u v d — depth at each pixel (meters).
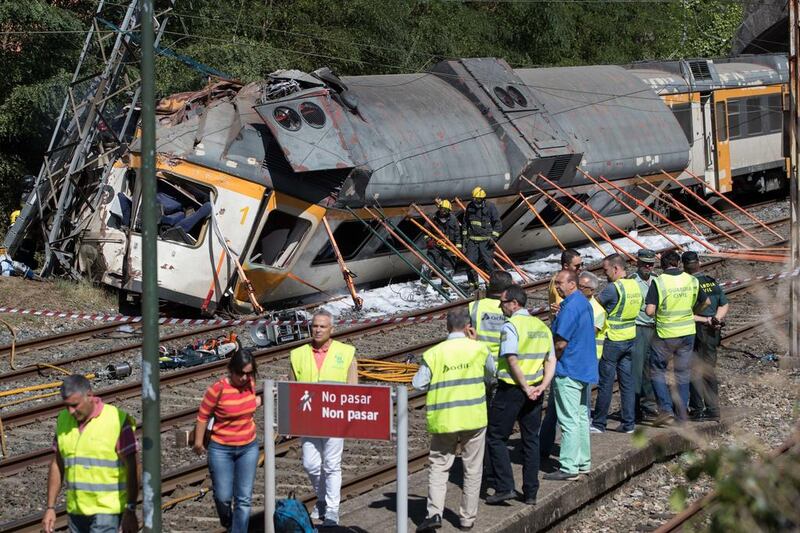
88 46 27.78
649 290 15.58
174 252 23.95
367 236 26.78
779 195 48.59
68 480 9.44
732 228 39.56
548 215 32.53
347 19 40.50
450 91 30.53
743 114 42.47
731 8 59.56
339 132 25.08
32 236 29.59
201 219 24.14
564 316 12.89
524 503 12.28
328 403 10.54
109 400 17.83
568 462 13.07
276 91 25.27
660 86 38.47
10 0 30.50
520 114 30.47
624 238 36.34
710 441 15.60
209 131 24.31
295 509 10.82
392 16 40.38
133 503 9.56
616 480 13.75
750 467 7.38
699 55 58.41
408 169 26.56
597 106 34.09
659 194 36.12
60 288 25.44
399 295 27.52
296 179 24.53
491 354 11.73
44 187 27.94
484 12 46.44
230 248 24.11
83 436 9.35
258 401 11.31
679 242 35.66
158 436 9.44
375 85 29.11
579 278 14.39
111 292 26.06
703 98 40.69
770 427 16.47
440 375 11.21
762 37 54.03
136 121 27.75
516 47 47.78
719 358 20.67
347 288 27.53
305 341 22.02
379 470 14.06
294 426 10.69
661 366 15.62
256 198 24.20
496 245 28.36
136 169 24.55
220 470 11.09
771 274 29.30
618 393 18.75
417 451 15.10
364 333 23.16
